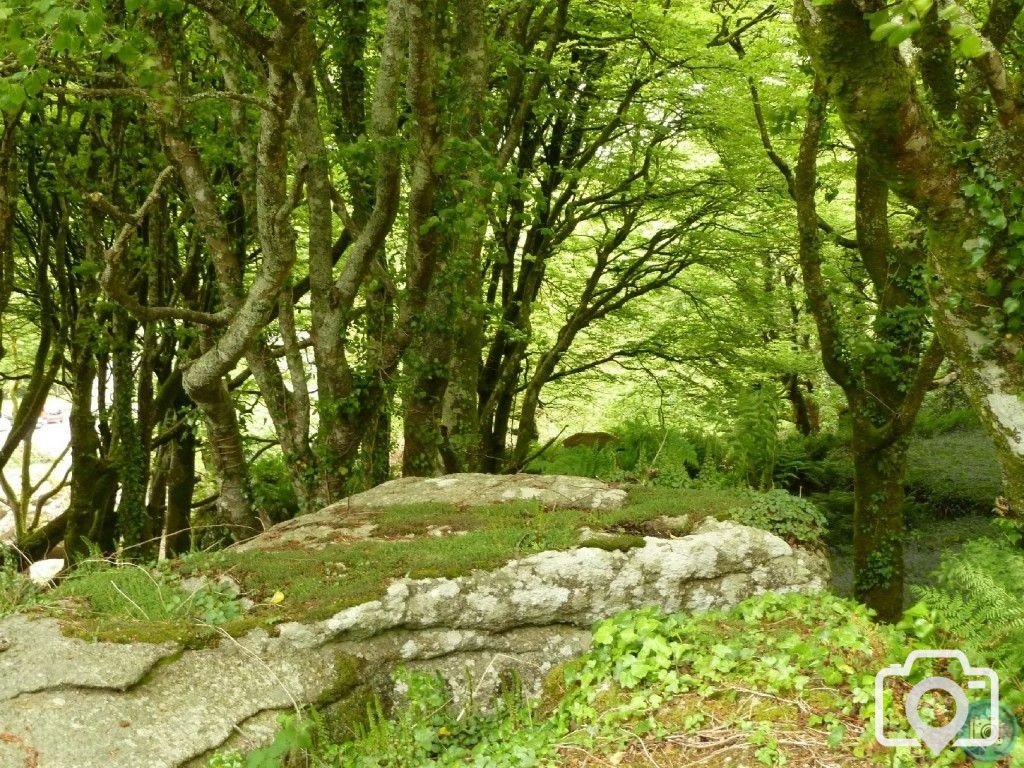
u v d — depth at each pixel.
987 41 4.27
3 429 22.06
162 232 11.46
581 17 13.12
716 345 15.60
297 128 7.34
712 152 14.66
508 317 14.65
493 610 5.65
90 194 7.00
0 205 9.23
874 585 10.28
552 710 4.85
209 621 5.03
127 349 11.66
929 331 10.36
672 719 4.17
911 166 4.23
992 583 4.24
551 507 7.05
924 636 4.52
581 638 5.86
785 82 12.66
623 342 17.62
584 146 14.78
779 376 19.39
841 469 16.70
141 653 4.61
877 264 10.38
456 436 10.87
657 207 14.53
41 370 12.92
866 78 4.01
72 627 4.68
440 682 5.36
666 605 6.10
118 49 5.86
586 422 22.78
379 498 7.60
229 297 8.23
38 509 15.12
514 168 7.77
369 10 9.40
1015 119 4.26
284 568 5.72
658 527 6.55
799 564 6.48
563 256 17.02
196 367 8.06
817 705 4.08
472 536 6.25
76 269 8.59
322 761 4.68
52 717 4.19
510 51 10.72
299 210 12.66
